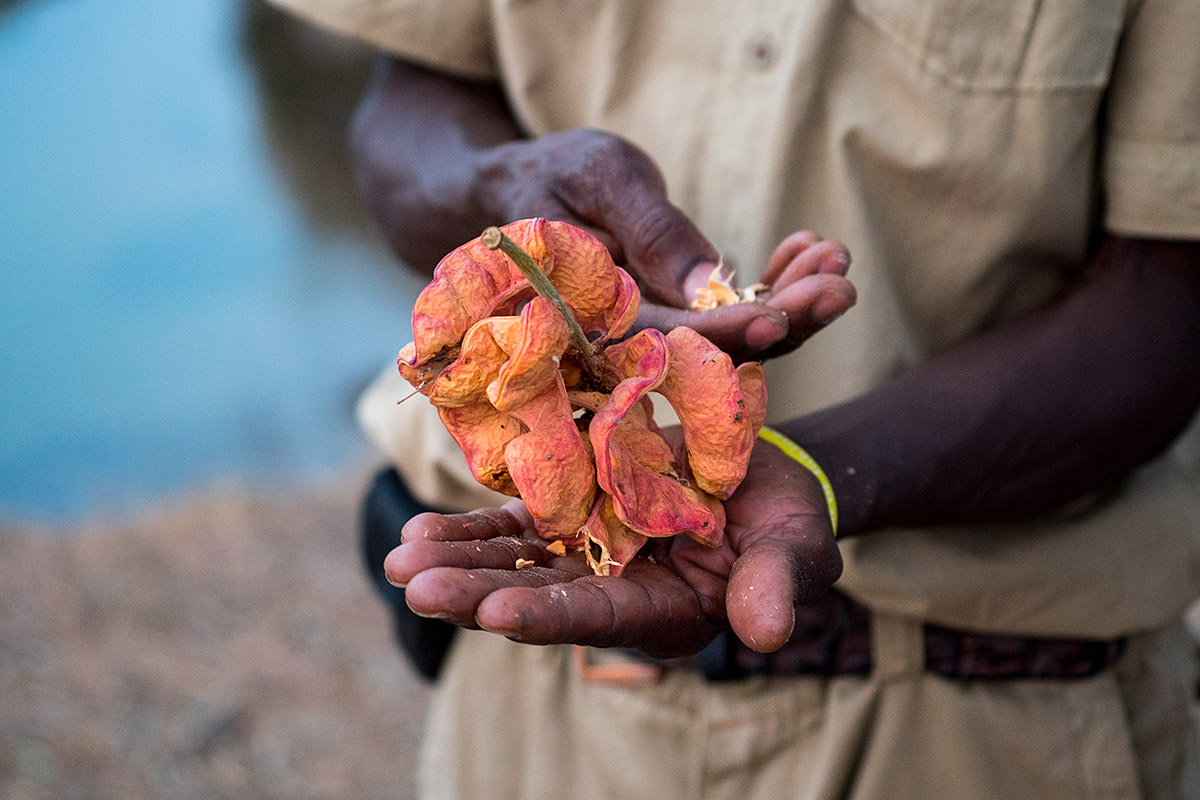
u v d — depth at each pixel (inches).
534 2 36.7
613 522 27.9
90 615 76.8
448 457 37.6
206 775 64.1
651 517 27.4
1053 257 35.9
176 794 62.6
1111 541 35.5
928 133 34.3
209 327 114.2
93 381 105.4
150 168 144.6
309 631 76.1
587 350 27.6
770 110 34.8
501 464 27.8
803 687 36.3
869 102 34.5
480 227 35.9
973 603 34.9
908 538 35.0
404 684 71.9
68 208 133.6
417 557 26.1
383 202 39.4
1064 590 35.0
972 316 36.4
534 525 28.6
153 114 159.5
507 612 25.0
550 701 38.4
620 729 37.5
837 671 35.8
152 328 114.1
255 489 92.6
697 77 35.8
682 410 27.9
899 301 35.8
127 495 92.4
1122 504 36.2
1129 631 35.6
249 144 154.1
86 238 128.3
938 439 32.6
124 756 64.8
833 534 29.5
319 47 175.2
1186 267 34.7
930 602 34.7
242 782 63.9
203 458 97.3
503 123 38.9
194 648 74.3
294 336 113.8
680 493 27.8
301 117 161.9
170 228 131.6
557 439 27.1
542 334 26.1
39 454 97.4
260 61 176.2
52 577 80.8
